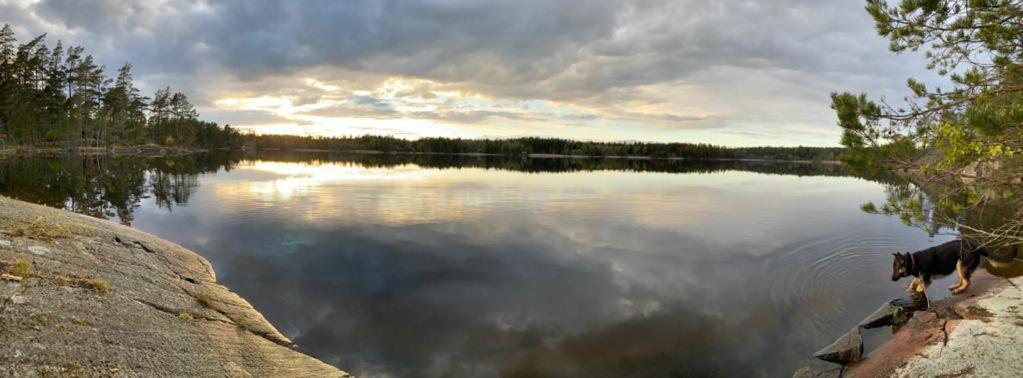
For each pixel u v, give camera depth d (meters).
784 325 7.50
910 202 5.68
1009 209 10.90
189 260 10.43
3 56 62.97
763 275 10.20
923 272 8.53
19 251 7.00
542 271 10.46
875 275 10.01
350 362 6.29
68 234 8.70
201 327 6.69
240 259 11.18
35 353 4.71
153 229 14.55
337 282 9.55
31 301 5.57
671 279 9.96
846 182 44.16
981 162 5.13
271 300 8.51
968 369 5.43
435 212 18.66
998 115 4.37
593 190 29.59
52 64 71.06
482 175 42.72
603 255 11.99
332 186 29.08
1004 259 9.00
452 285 9.41
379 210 18.97
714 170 69.69
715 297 8.80
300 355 6.43
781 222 17.48
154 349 5.61
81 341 5.20
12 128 63.25
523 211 19.38
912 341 6.41
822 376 5.94
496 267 10.73
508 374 5.98
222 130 136.38
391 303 8.41
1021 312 6.73
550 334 7.14
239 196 23.31
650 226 16.33
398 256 11.59
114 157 65.50
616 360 6.36
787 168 88.19
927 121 5.44
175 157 76.69
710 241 13.84
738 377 5.93
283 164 60.44
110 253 8.52
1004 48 5.68
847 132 5.63
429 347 6.71
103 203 19.92
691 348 6.71
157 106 105.25
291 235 13.89
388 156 115.75
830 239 13.98
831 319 7.70
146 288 7.41
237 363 5.96
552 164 80.69
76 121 74.12
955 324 6.65
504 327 7.41
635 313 8.02
